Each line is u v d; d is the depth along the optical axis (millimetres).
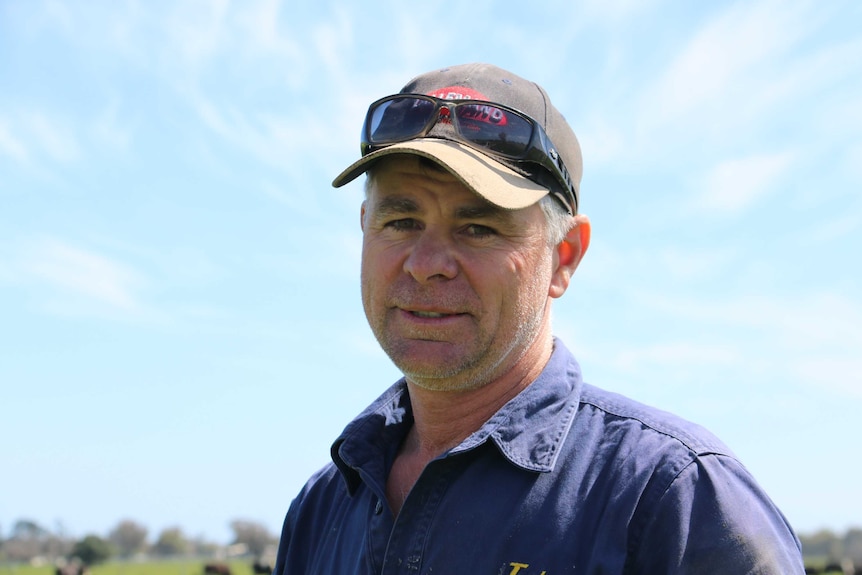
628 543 2371
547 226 2846
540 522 2465
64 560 89312
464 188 2697
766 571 2289
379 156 2748
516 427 2629
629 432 2553
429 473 2631
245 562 75438
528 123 2801
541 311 2824
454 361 2678
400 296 2723
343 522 3049
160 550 102375
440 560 2527
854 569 35281
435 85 2957
